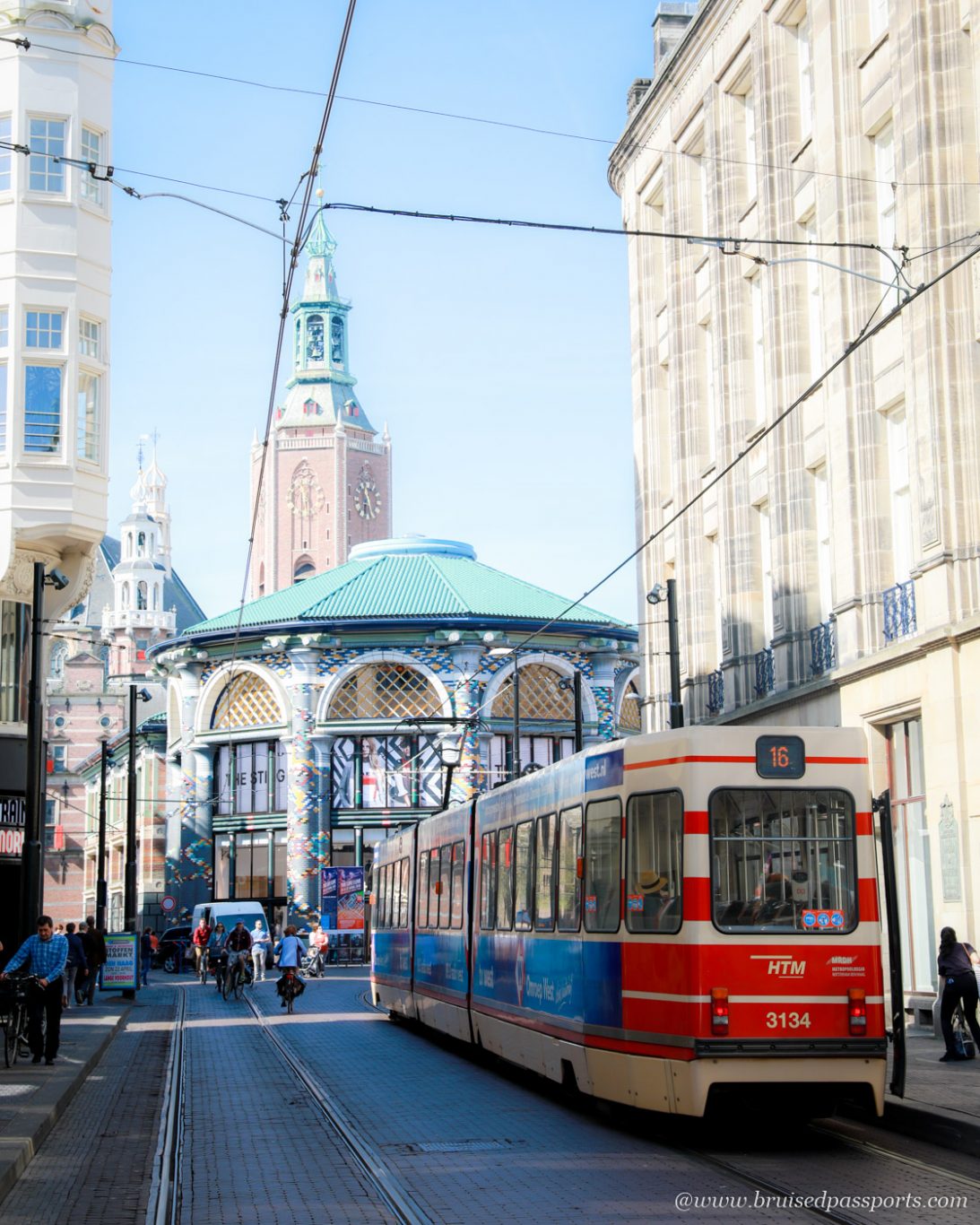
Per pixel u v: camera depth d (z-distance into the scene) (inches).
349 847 2694.4
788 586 1163.9
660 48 1595.7
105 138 1331.2
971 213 922.7
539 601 2802.7
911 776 985.5
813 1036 562.3
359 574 2898.6
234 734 2787.9
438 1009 1012.5
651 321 1549.0
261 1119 666.2
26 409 1269.7
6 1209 464.4
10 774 1318.9
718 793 577.3
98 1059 955.3
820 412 1138.0
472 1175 509.0
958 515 907.4
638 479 1568.7
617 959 606.9
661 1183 486.3
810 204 1154.7
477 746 2640.3
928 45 938.7
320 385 6850.4
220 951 1813.5
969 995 761.6
